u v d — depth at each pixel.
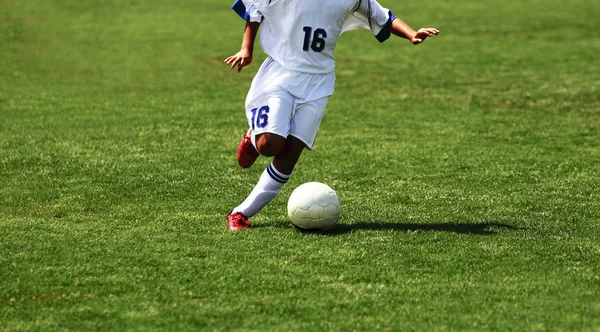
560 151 32.38
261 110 20.56
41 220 22.36
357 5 21.06
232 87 47.97
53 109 40.72
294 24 20.31
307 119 20.73
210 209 23.73
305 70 20.61
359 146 33.28
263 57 58.84
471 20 76.88
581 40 65.25
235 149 32.53
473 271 18.08
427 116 39.94
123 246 19.77
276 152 20.44
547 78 50.00
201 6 83.56
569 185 26.97
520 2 89.44
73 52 58.81
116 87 47.38
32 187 26.19
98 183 26.80
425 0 90.75
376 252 19.36
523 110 41.31
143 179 27.38
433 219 22.70
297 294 16.58
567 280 17.48
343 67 54.72
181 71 52.81
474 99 44.22
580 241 20.55
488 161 30.61
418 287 17.03
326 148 32.91
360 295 16.53
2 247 19.62
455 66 54.84
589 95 44.69
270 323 15.13
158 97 44.59
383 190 26.31
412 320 15.27
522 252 19.50
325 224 21.02
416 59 57.72
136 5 83.12
